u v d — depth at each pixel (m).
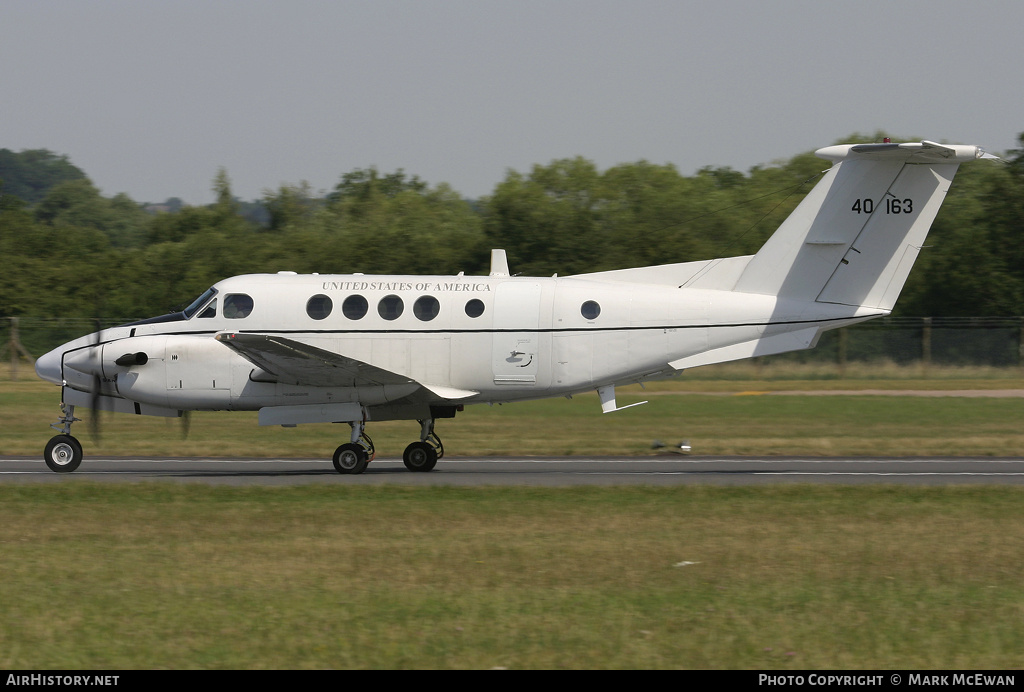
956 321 131.12
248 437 81.12
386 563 34.50
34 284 145.12
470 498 48.38
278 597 29.94
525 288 60.81
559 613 28.47
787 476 59.44
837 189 59.44
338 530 40.38
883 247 59.16
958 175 177.38
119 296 143.50
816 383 117.44
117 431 83.31
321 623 27.41
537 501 47.56
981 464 66.12
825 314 59.84
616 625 27.34
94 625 27.22
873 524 42.16
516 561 34.81
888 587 31.56
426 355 60.22
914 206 58.66
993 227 148.50
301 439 80.31
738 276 60.84
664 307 60.25
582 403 100.12
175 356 59.78
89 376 60.31
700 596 30.36
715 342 60.25
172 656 24.95
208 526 41.16
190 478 57.91
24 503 46.53
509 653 25.22
